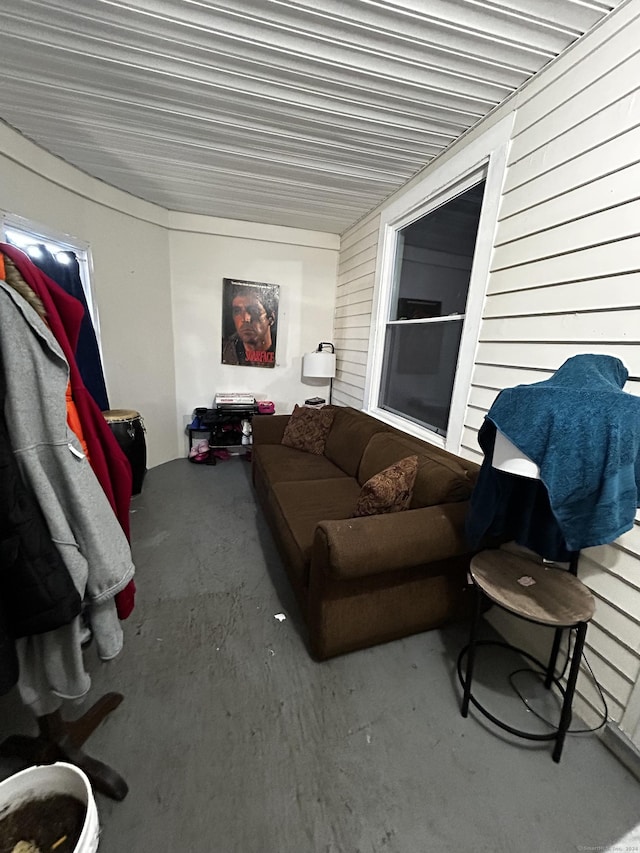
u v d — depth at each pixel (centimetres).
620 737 120
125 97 177
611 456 93
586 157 129
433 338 242
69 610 79
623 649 120
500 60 143
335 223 360
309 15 127
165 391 377
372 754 119
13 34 139
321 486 237
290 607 184
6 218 208
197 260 366
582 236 132
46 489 77
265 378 412
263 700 135
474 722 131
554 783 113
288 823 100
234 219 362
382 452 228
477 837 99
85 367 274
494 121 174
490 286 177
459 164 201
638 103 112
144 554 226
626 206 117
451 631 174
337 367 408
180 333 378
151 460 372
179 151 231
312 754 118
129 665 147
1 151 202
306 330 411
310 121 192
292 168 248
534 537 137
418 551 139
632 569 116
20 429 74
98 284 289
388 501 158
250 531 258
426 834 100
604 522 97
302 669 149
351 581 142
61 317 93
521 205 158
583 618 109
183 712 129
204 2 124
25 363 75
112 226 297
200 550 232
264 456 292
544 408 99
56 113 193
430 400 247
